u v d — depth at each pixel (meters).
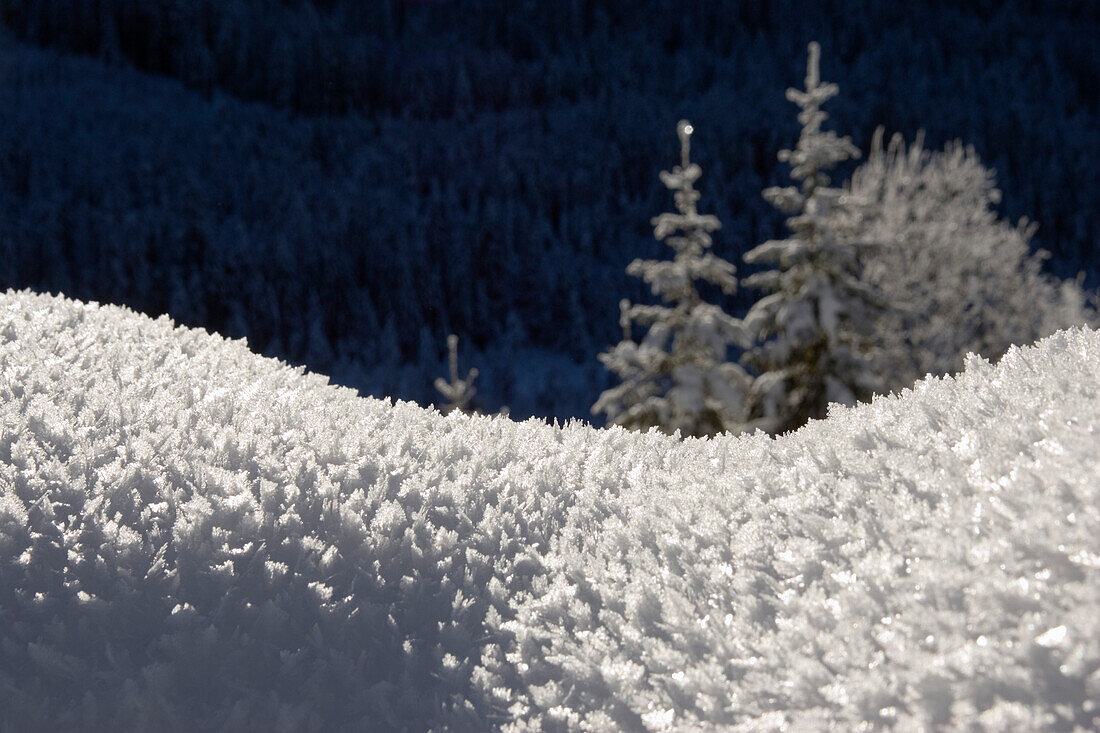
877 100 150.12
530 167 166.88
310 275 120.25
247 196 151.12
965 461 2.92
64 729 2.42
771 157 158.50
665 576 2.86
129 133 168.12
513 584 3.05
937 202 26.77
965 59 194.88
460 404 37.03
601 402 21.09
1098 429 2.72
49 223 113.00
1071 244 101.62
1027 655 1.90
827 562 2.62
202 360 5.11
